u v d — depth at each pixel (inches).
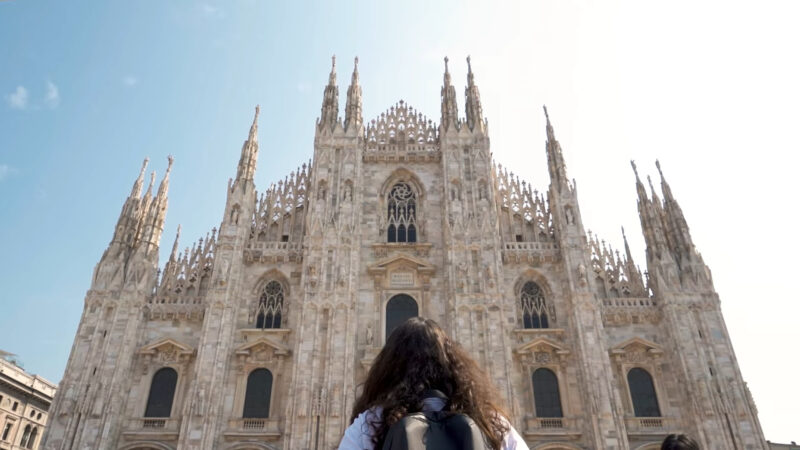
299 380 1847.9
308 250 2087.8
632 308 2064.5
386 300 2080.5
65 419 1782.7
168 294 2111.2
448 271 2075.5
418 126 2513.5
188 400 1815.9
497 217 2226.9
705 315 1995.6
